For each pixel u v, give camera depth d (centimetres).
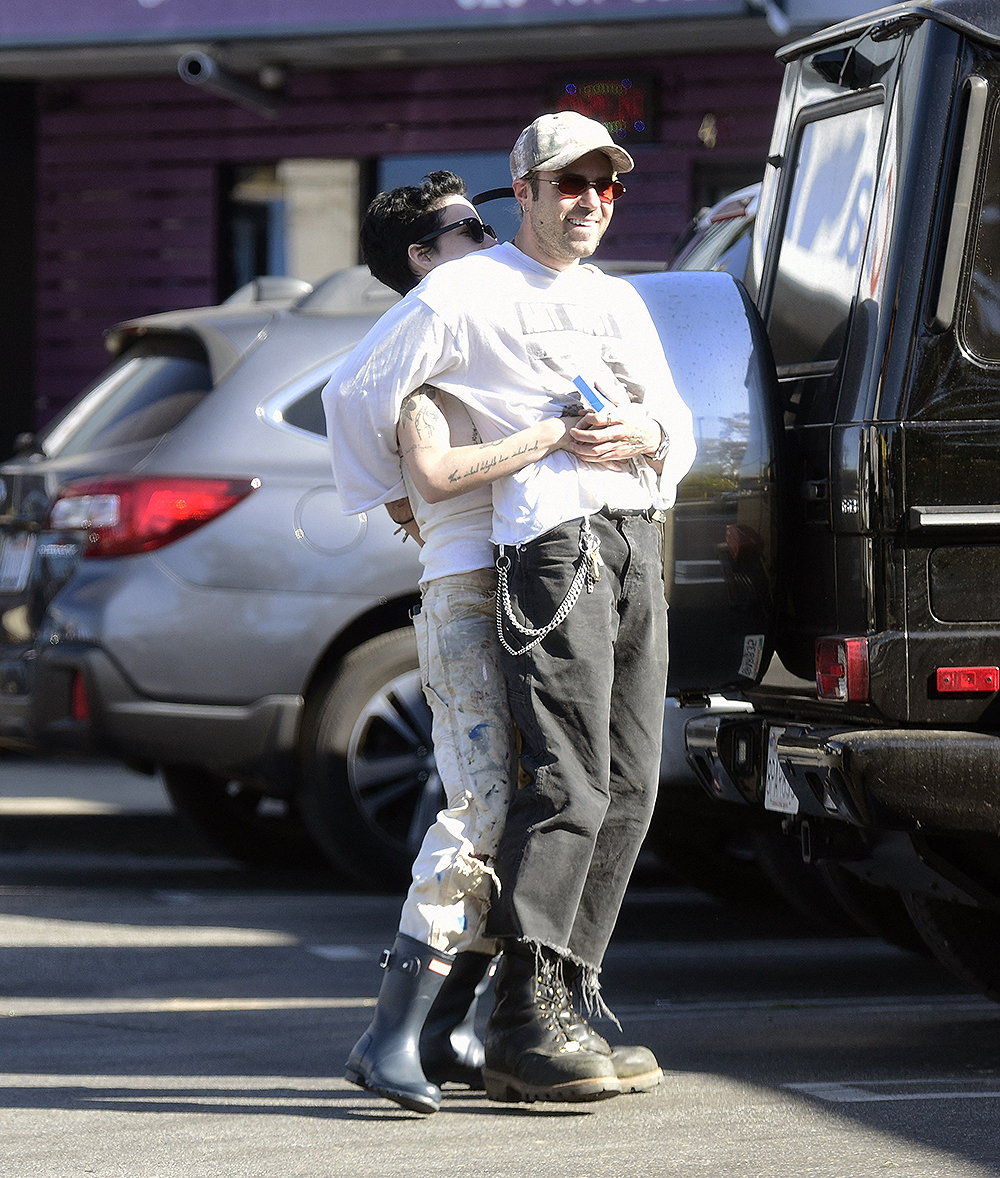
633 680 1245
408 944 1241
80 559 2181
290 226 4153
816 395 1424
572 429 1209
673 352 1434
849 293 1407
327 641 2155
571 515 1207
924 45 1348
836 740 1276
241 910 2170
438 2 3519
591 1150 1154
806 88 1540
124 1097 1291
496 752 1227
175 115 4169
